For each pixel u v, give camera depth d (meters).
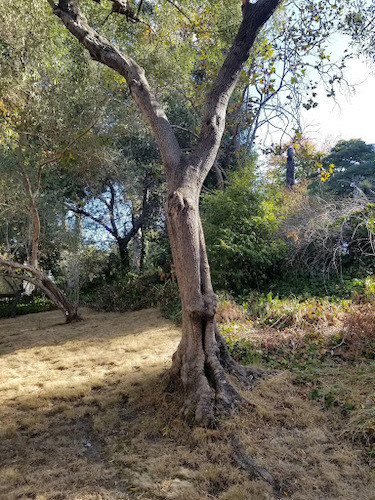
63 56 9.84
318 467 2.99
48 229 14.52
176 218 4.34
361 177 18.06
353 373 4.56
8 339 9.44
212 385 4.09
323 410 3.83
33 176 12.24
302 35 7.81
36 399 4.84
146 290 12.68
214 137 4.76
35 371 6.21
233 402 3.82
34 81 8.41
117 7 5.73
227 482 2.90
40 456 3.46
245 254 9.79
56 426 4.11
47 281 10.77
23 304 16.06
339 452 3.14
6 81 7.56
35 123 8.76
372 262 9.12
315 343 5.65
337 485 2.75
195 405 3.82
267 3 4.88
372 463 2.97
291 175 15.27
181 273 4.34
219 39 9.02
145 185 17.48
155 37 9.37
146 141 16.20
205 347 4.24
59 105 9.22
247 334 6.29
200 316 4.22
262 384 4.35
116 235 19.17
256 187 11.11
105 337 8.27
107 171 14.84
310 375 4.58
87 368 6.09
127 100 12.69
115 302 12.66
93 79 9.83
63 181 15.88
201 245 4.45
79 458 3.42
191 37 9.55
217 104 4.88
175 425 3.76
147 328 8.73
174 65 10.59
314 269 9.68
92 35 5.05
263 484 2.80
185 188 4.45
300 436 3.41
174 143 4.77
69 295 15.01
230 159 15.39
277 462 3.06
